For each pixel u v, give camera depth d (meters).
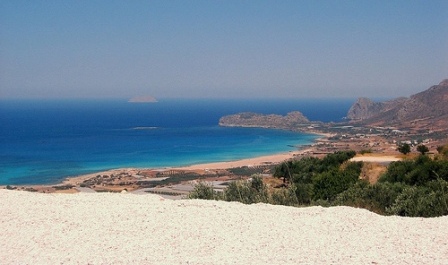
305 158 34.09
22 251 7.88
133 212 10.33
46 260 7.35
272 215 10.07
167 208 10.69
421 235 8.60
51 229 9.13
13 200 11.78
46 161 96.81
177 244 8.15
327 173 17.31
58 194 12.89
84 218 9.88
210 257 7.38
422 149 41.34
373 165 29.11
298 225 9.32
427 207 11.40
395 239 8.38
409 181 19.12
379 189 13.24
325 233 8.80
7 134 171.00
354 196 13.43
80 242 8.31
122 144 135.12
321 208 10.62
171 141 145.50
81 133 177.38
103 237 8.59
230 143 137.38
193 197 13.58
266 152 109.75
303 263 7.11
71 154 110.38
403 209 11.72
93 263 7.16
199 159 98.69
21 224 9.51
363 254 7.54
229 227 9.18
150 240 8.38
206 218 9.82
